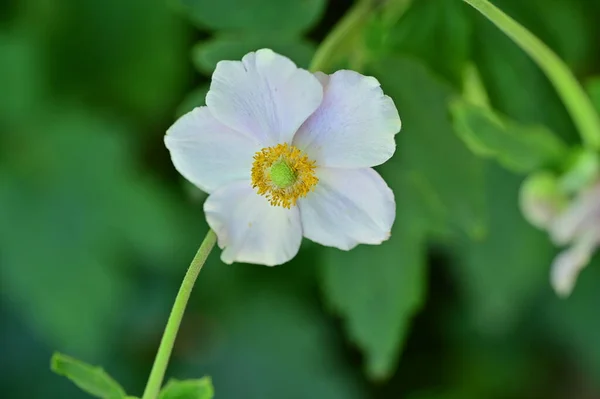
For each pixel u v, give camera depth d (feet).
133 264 2.85
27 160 2.82
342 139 2.10
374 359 2.47
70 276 2.81
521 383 3.12
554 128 2.52
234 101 2.08
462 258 2.63
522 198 2.43
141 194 2.81
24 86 2.78
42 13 2.76
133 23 2.77
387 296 2.45
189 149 2.11
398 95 2.35
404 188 2.39
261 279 2.99
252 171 2.11
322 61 2.28
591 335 2.90
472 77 2.44
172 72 2.78
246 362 3.02
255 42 2.34
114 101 2.81
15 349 3.06
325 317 3.03
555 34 2.49
